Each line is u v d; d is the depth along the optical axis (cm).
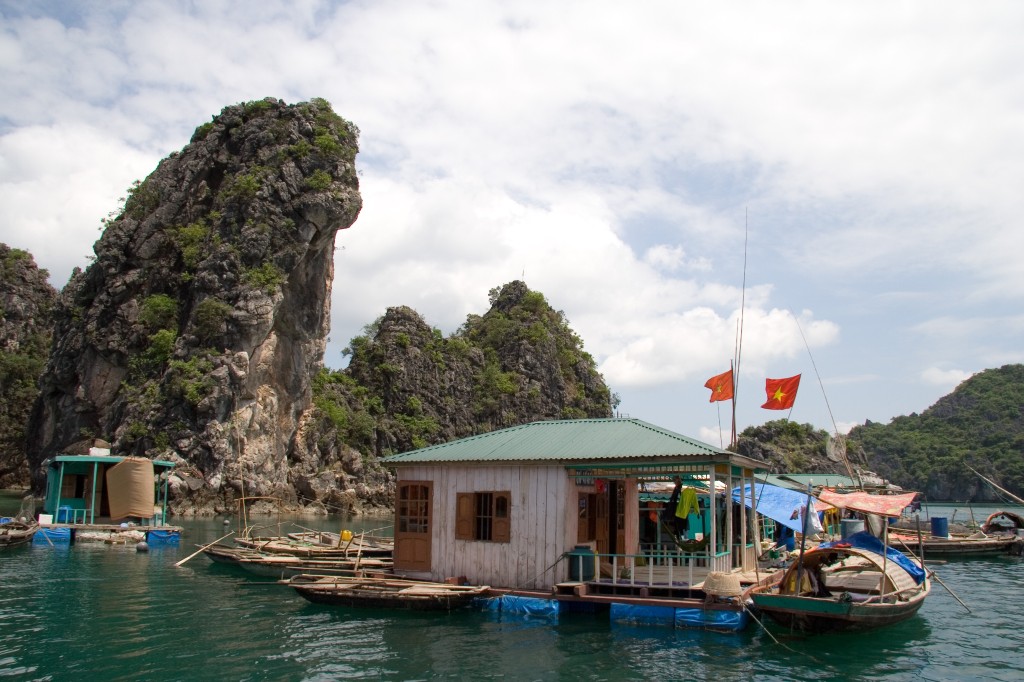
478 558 2092
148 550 3497
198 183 8331
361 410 10425
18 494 8831
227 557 2958
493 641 1706
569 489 2002
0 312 11025
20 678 1398
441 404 11888
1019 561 4066
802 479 4794
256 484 7206
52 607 2089
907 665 1630
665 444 2017
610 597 1869
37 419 8231
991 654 1762
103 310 7781
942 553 4222
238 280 7488
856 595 1948
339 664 1521
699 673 1488
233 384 7094
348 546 3055
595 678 1445
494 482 2100
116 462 3981
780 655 1633
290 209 7819
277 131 8356
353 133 8881
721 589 1759
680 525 2497
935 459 18738
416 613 1988
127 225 8144
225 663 1520
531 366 13688
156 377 7275
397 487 2269
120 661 1527
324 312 8756
